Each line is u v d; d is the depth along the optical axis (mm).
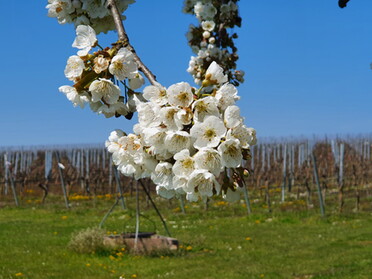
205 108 1986
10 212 23250
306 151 32344
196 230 17188
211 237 15508
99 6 2600
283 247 13688
